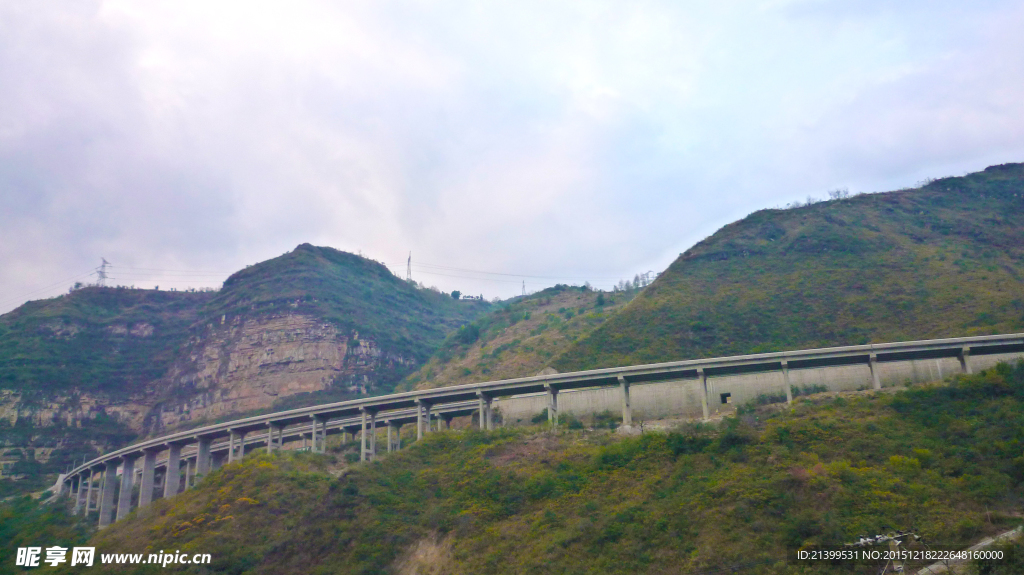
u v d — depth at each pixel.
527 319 161.50
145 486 109.38
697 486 55.84
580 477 62.50
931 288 107.12
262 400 171.00
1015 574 38.78
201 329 198.50
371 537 60.44
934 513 46.47
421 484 68.12
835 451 57.09
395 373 180.62
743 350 99.38
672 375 78.50
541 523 57.19
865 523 46.56
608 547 51.59
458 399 87.88
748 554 46.56
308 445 118.88
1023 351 73.44
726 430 62.66
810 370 83.31
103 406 182.00
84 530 99.44
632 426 75.81
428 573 55.84
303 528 64.12
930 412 61.53
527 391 84.62
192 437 106.00
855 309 105.62
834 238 130.75
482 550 56.16
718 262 132.38
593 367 101.88
